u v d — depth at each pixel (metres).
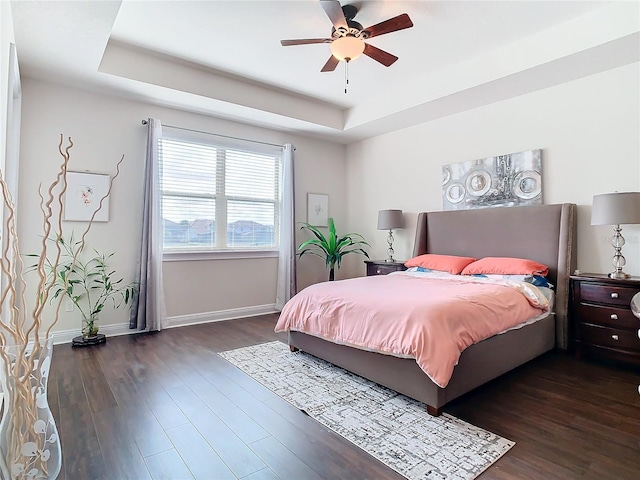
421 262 4.20
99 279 3.73
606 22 2.75
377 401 2.32
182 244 4.36
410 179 4.93
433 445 1.82
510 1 2.67
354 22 2.63
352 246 5.77
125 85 3.55
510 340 2.68
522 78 3.40
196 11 2.76
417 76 3.97
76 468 1.64
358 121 4.84
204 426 2.01
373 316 2.43
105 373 2.77
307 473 1.61
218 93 3.94
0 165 2.12
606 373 2.79
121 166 3.88
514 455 1.73
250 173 4.90
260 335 3.85
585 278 3.05
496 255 3.91
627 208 2.80
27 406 1.28
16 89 3.06
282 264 5.03
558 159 3.56
